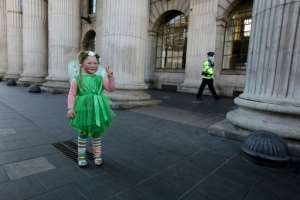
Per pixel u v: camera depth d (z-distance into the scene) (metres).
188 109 6.54
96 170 2.41
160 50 15.70
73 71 2.39
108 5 6.50
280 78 3.20
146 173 2.39
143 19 6.77
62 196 1.88
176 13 14.50
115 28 6.40
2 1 17.58
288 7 3.06
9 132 3.62
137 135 3.78
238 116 3.71
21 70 15.90
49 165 2.47
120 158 2.78
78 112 2.33
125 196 1.93
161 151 3.07
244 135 3.47
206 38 11.61
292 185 2.25
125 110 6.08
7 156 2.65
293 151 2.94
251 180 2.32
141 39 6.77
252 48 3.69
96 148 2.53
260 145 2.72
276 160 2.58
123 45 6.44
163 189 2.07
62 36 10.10
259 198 1.99
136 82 6.77
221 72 11.67
